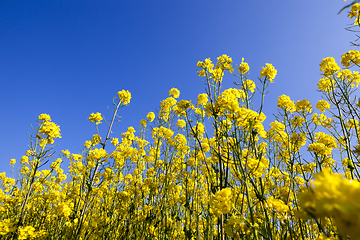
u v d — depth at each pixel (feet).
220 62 9.91
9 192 17.66
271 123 9.84
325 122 13.26
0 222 9.61
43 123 10.36
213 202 5.36
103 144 12.50
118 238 13.52
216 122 7.36
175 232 12.99
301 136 10.89
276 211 5.53
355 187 1.46
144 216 12.76
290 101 10.40
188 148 13.48
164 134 13.82
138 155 16.58
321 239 2.22
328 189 1.53
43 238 11.15
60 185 19.57
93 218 13.03
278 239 7.11
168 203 13.91
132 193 14.48
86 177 12.14
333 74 11.14
